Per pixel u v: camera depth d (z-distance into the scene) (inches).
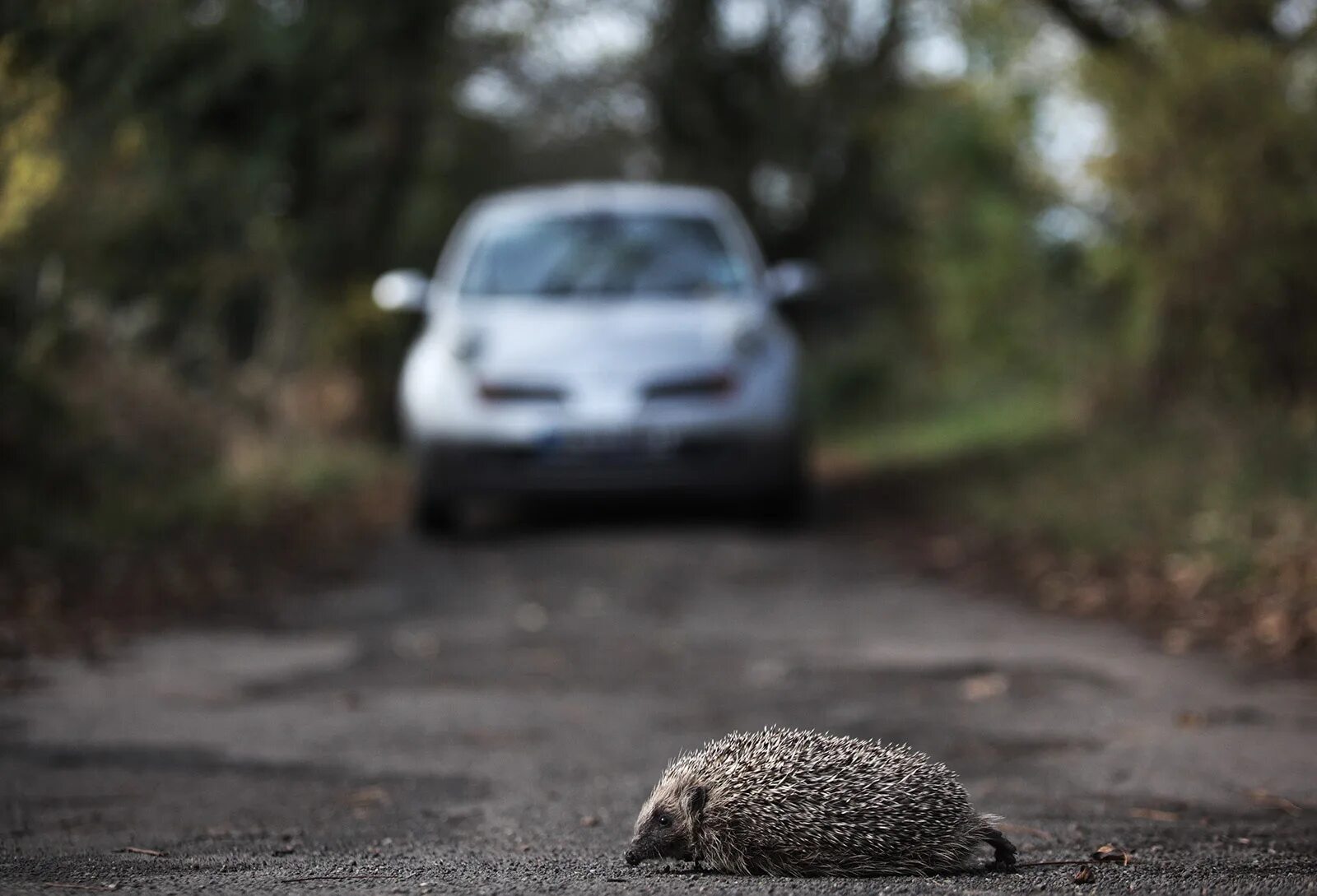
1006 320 716.7
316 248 652.7
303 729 241.1
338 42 585.0
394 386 741.3
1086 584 370.3
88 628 328.2
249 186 579.5
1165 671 279.7
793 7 822.5
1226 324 455.2
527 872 146.3
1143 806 181.0
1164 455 480.4
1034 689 265.4
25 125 374.9
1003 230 665.6
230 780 205.2
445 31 655.8
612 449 441.7
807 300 984.3
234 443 571.2
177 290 596.7
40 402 413.4
